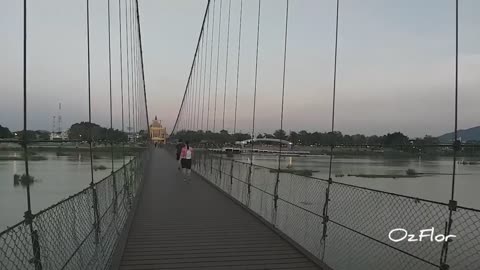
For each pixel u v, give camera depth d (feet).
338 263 11.87
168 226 17.61
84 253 8.39
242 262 12.34
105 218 11.57
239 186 24.94
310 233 13.87
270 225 17.16
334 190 12.12
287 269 11.68
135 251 13.56
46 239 6.24
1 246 5.32
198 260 12.54
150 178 41.11
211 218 19.47
